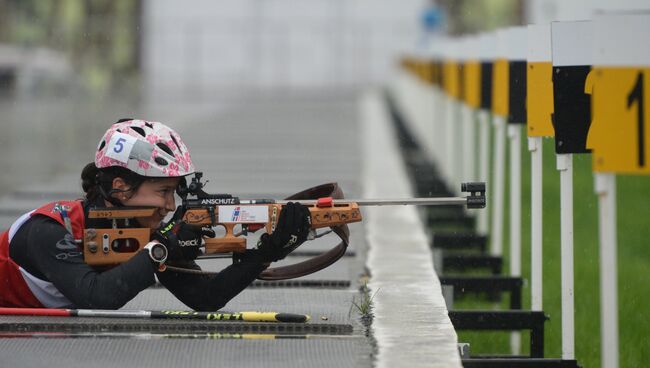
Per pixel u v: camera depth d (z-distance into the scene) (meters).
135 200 21.47
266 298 24.66
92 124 97.31
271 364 18.88
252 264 21.53
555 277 34.84
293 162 59.97
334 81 159.88
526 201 44.53
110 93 140.38
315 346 20.11
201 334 20.94
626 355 27.47
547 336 28.86
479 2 107.00
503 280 30.30
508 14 100.81
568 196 23.05
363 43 159.38
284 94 145.38
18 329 20.95
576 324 29.97
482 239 37.59
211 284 21.70
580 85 21.75
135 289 21.02
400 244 32.59
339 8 159.88
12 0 136.50
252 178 51.88
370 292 25.14
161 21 154.25
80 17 142.12
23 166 63.12
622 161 18.50
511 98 30.83
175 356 19.38
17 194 45.72
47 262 21.34
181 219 21.19
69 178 52.81
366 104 118.44
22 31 136.00
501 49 33.69
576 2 33.66
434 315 22.62
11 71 128.62
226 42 156.62
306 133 81.62
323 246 31.92
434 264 32.16
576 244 40.75
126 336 20.69
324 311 23.05
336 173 54.03
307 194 22.17
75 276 21.19
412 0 158.38
